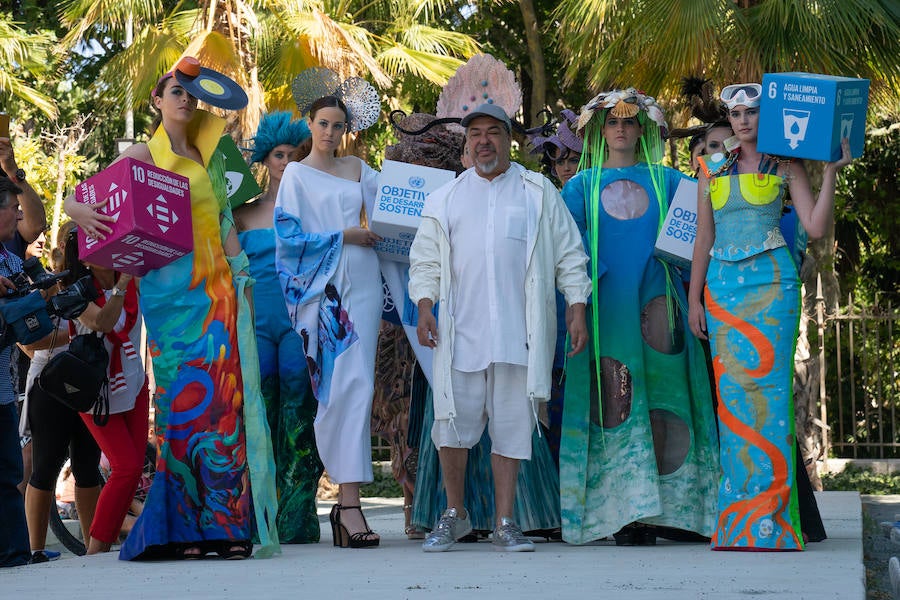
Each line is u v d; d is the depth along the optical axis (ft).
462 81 26.25
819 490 51.21
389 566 17.87
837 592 14.28
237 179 24.72
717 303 20.07
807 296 54.95
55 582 16.99
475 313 20.29
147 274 19.90
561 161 25.54
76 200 19.43
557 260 20.67
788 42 44.65
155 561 19.45
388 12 73.67
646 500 20.75
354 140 49.96
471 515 22.07
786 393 19.69
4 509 19.70
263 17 59.21
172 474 19.69
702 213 20.61
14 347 20.26
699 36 44.11
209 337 19.80
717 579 15.60
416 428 23.86
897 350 72.23
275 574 17.16
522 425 20.08
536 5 79.66
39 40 71.77
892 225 76.28
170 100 19.95
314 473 23.79
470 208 20.59
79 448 24.31
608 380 21.29
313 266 21.85
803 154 19.30
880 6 43.83
